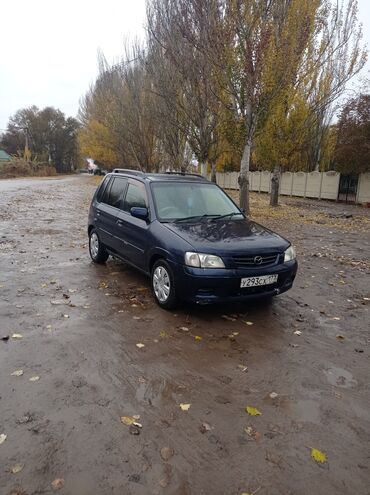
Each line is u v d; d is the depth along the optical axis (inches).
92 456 102.8
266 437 113.0
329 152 1269.7
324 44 745.0
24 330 176.2
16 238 396.5
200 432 113.8
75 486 93.5
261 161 875.4
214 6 559.2
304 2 604.4
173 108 766.5
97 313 199.2
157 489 93.8
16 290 230.4
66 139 4013.3
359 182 979.3
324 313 213.3
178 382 139.6
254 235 205.6
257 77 568.7
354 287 265.4
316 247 413.7
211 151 856.3
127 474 97.6
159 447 107.0
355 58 765.9
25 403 123.6
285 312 211.6
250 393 135.0
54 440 107.9
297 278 282.2
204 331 182.5
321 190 1123.9
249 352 164.4
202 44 579.8
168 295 199.0
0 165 2596.0
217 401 129.3
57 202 827.4
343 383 144.1
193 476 98.0
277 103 614.2
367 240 470.3
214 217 230.7
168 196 234.2
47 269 279.7
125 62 1072.2
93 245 299.9
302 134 803.4
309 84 773.9
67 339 168.9
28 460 100.6
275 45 568.7
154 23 727.1
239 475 99.0
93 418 117.8
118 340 169.8
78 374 141.8
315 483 97.5
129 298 222.1
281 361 158.1
